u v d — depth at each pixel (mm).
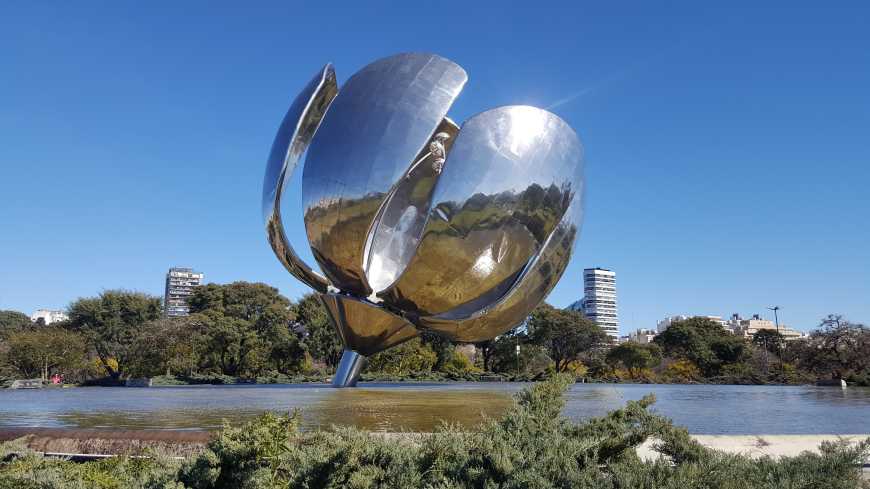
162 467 4461
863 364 37094
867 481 4062
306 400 11625
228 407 10945
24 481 3879
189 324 39594
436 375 41750
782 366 45438
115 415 9594
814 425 9719
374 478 3674
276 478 3830
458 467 3486
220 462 3662
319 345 42969
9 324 72312
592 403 13688
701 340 53188
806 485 3188
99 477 4301
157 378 37781
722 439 5484
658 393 22156
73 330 42188
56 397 17625
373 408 9102
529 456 3324
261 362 42000
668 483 3062
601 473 3289
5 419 9148
